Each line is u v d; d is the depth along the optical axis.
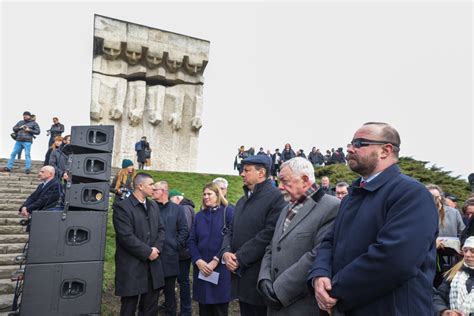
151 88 18.75
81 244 3.96
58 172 6.52
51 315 3.76
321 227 2.73
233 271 3.35
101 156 4.37
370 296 1.86
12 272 5.30
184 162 19.12
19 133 10.88
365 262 1.86
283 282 2.60
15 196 8.55
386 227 1.90
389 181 2.08
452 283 3.03
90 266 3.96
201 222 4.33
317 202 2.84
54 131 12.66
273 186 3.60
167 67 19.17
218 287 3.90
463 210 4.66
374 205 2.05
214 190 4.35
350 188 2.35
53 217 3.91
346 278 1.91
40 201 5.34
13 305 4.28
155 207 4.50
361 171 2.20
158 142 18.62
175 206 4.99
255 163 3.60
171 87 19.39
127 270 4.00
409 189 1.96
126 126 18.11
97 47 17.75
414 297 1.87
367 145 2.16
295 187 2.89
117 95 17.91
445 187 12.45
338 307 1.98
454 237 3.94
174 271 4.69
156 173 14.30
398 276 1.79
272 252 2.92
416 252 1.79
